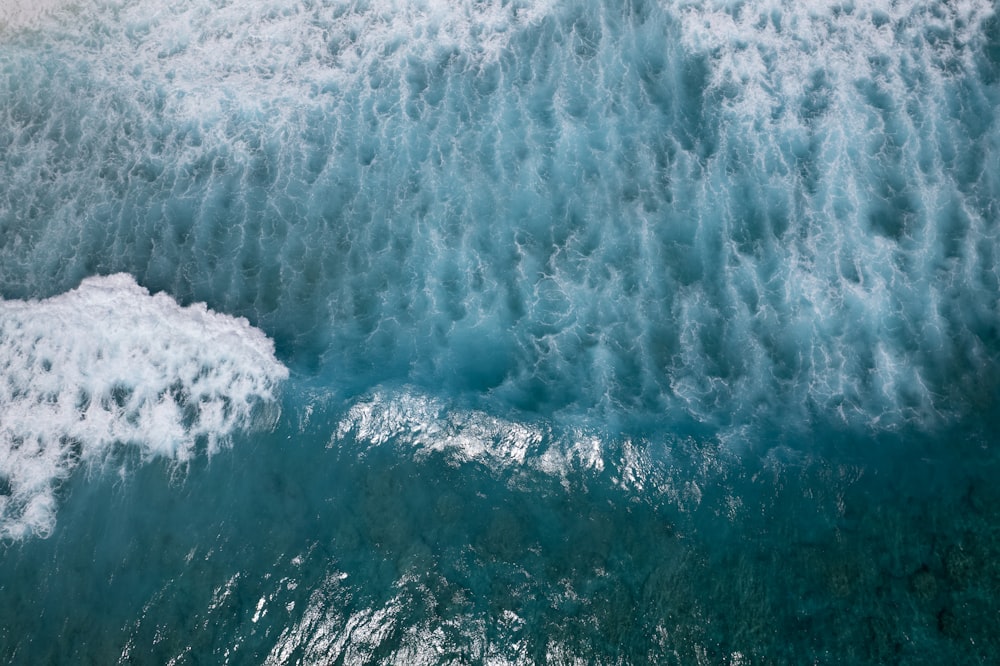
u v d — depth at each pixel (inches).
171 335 439.8
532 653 348.2
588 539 373.7
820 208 457.1
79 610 366.6
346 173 493.7
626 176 475.8
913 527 368.5
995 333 417.1
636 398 408.5
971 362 410.0
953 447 387.9
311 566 369.7
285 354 432.8
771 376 411.2
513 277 448.5
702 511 378.6
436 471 393.7
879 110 488.1
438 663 346.3
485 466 394.0
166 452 407.2
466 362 423.8
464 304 442.3
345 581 365.4
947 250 440.1
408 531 377.4
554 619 354.9
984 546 361.4
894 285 431.5
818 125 485.4
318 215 480.1
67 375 431.2
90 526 389.4
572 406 406.9
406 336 434.6
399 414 407.8
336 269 461.1
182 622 359.9
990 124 478.6
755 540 370.3
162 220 483.5
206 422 414.3
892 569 359.6
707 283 438.3
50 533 388.2
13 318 451.8
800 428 396.8
